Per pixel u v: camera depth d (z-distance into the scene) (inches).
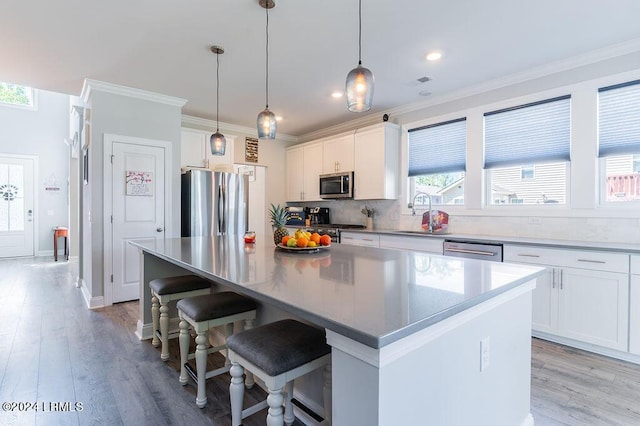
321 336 55.4
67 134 306.3
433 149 166.7
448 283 51.7
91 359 96.0
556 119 126.0
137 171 155.0
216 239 120.9
